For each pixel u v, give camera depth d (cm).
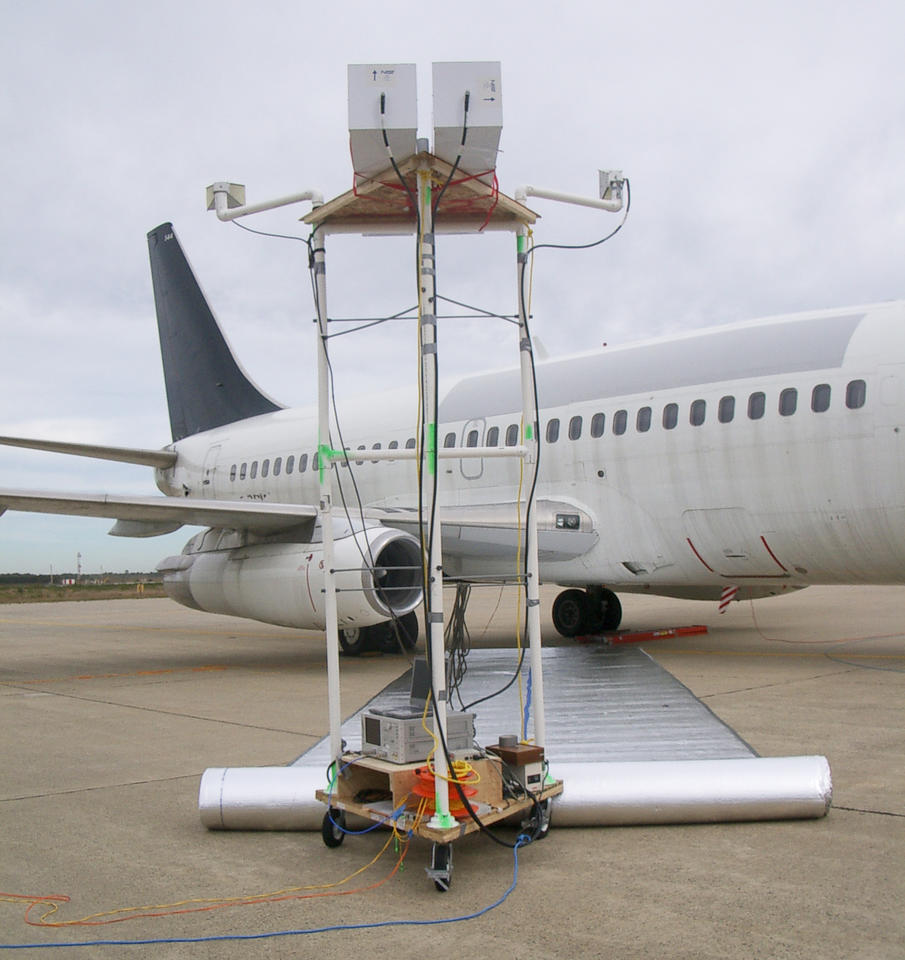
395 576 1130
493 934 335
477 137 407
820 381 1023
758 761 472
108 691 1019
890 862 397
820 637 1438
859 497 990
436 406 414
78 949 332
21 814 509
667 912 350
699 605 2361
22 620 2602
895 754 598
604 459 1199
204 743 695
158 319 2116
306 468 1608
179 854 437
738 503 1080
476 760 428
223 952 326
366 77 409
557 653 1234
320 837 464
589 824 462
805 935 325
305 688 1005
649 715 743
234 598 1265
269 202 483
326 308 471
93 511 1138
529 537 459
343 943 331
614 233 489
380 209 469
